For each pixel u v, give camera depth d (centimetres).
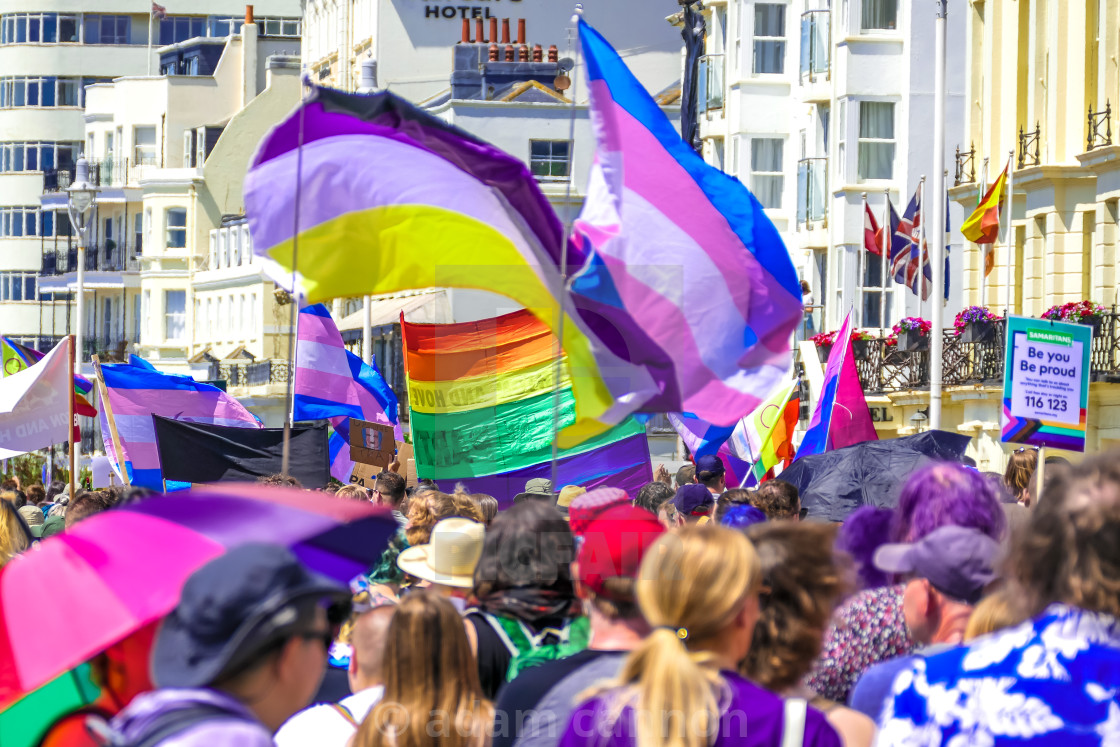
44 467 15475
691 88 8681
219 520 1445
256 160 2073
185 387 5338
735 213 2347
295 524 1451
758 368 2336
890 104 11625
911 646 1794
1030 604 1268
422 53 19212
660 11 18712
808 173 12519
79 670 1566
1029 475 3394
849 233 11638
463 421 2577
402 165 2122
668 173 2327
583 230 2241
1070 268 9262
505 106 16262
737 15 13938
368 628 1908
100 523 1440
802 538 1562
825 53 12381
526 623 1831
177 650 1217
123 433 5278
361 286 2147
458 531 2166
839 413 4647
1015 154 9825
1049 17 9519
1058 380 3466
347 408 5656
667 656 1313
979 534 1673
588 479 3394
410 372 2614
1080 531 1220
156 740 1164
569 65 16838
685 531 1411
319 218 2122
